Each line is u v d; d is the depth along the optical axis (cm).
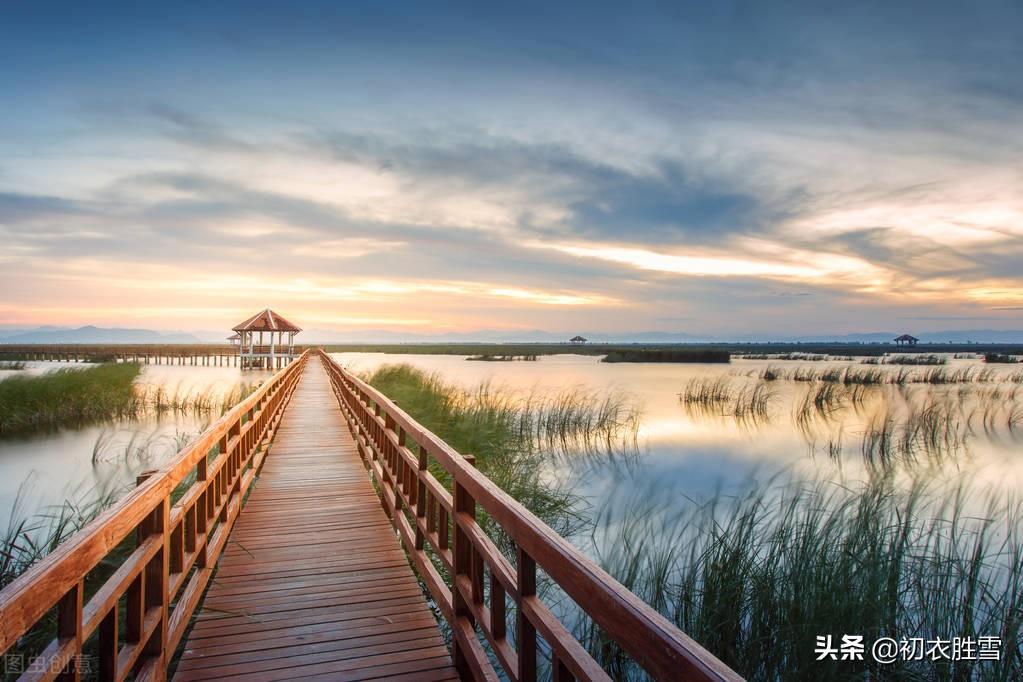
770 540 542
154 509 283
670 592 504
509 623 465
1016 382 2961
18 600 148
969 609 433
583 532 686
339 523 593
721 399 2225
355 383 1063
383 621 384
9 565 477
